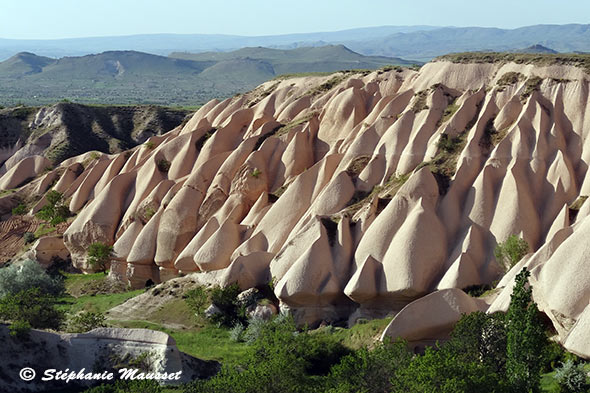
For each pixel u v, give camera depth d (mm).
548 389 38688
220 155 79312
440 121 69188
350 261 57938
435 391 35094
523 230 55812
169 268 72000
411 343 47188
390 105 73625
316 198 66375
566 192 58000
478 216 57875
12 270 70500
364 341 49312
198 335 56312
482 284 52750
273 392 39438
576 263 42875
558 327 42594
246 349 51938
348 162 69500
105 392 42750
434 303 47406
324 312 56500
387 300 54562
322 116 80625
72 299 71375
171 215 73812
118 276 75375
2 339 48188
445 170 62625
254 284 60562
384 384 39531
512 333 38312
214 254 65062
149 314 61781
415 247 55125
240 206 72562
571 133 63094
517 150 61312
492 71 72938
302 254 57750
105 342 48906
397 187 63031
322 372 47688
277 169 76000
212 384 40281
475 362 40281
